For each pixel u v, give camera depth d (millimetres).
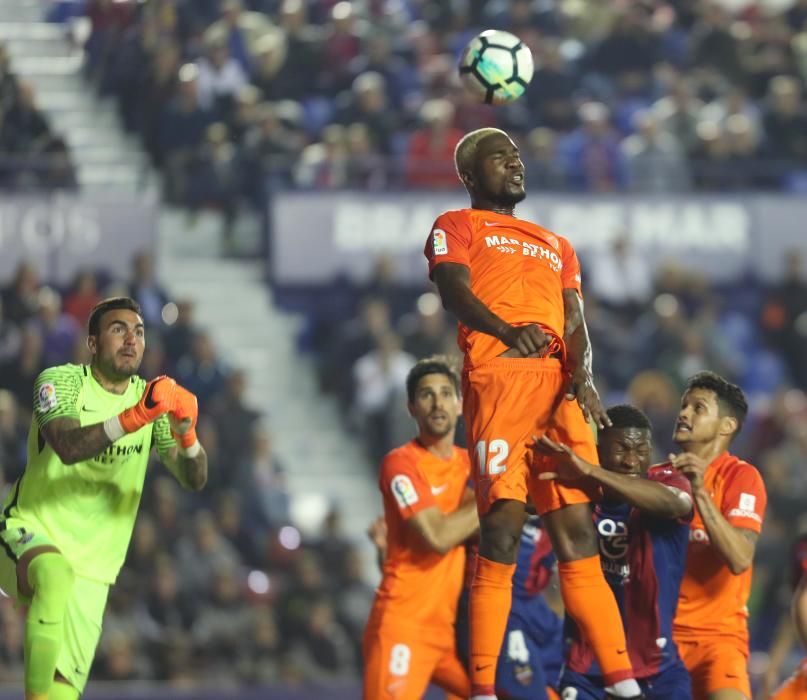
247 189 59562
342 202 58531
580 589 21766
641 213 60531
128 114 63000
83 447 23203
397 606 28078
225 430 51375
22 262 54875
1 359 51781
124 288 54281
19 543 23859
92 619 24469
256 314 58469
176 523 47906
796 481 53406
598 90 66750
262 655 46188
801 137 64375
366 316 55875
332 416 56156
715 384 25828
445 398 28078
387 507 28234
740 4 76312
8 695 40500
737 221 61156
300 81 63906
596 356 56719
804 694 27188
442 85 63938
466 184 22703
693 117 63531
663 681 24031
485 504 21688
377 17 67438
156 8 63625
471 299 21156
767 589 50688
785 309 60719
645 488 22766
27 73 64375
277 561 48969
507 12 68875
